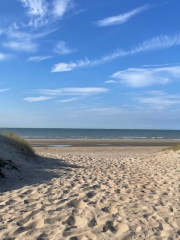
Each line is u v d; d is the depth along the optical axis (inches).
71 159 505.7
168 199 185.3
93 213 155.6
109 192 209.5
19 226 138.3
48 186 231.6
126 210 160.1
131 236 123.3
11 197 199.5
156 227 134.0
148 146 1079.0
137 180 268.5
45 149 856.3
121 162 465.1
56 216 151.5
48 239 122.0
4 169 281.4
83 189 217.6
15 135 525.7
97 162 456.1
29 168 343.9
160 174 306.7
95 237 122.4
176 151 534.6
